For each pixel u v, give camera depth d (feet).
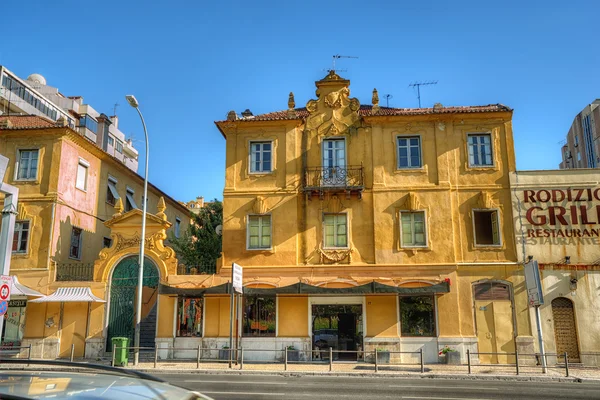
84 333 77.15
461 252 76.74
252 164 82.02
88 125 136.05
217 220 108.06
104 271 79.71
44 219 81.05
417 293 71.31
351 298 75.92
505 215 77.51
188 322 77.10
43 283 78.69
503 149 79.66
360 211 79.15
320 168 80.23
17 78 139.33
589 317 73.31
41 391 10.55
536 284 63.77
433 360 72.84
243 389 45.91
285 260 78.13
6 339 77.66
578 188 77.56
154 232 80.64
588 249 75.66
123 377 12.79
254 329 75.97
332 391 45.14
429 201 78.33
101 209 95.71
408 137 81.05
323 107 83.15
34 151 84.28
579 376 58.95
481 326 74.13
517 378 57.31
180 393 11.50
